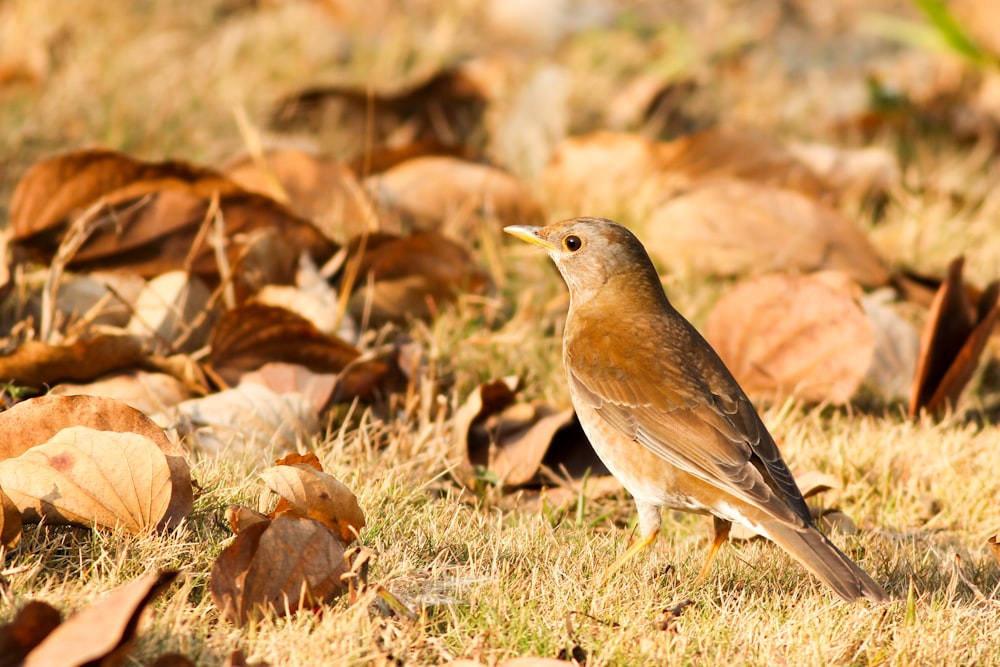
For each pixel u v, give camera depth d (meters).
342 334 10.98
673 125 17.36
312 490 7.56
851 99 18.34
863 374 10.85
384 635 6.89
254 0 19.52
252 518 7.45
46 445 7.48
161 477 7.50
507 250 13.47
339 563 7.15
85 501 7.48
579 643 7.06
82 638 5.80
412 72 17.83
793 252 12.93
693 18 20.97
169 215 11.23
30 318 10.25
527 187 13.95
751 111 17.80
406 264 11.77
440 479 9.69
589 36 19.34
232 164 13.03
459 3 20.59
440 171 13.67
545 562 8.06
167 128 15.30
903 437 10.52
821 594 7.96
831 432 10.74
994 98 18.61
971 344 11.02
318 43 18.42
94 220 11.17
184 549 7.48
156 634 6.53
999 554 8.23
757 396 11.23
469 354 11.32
